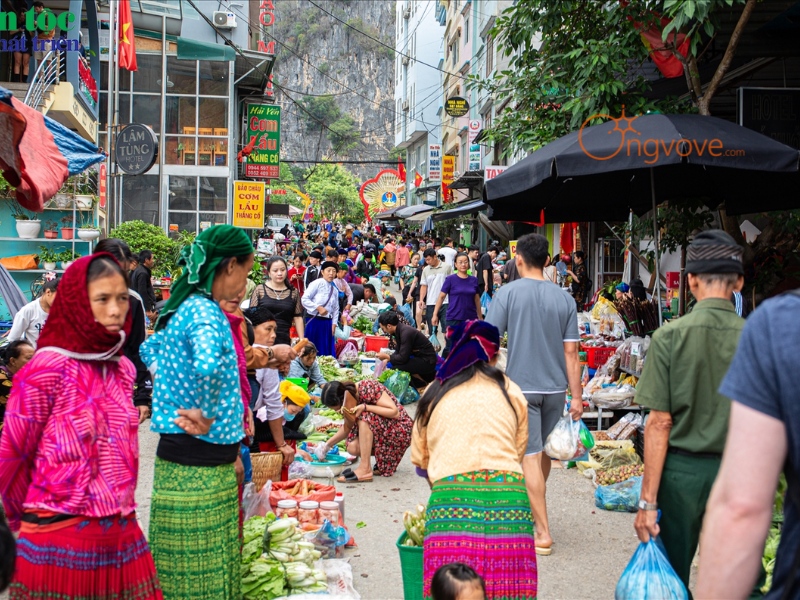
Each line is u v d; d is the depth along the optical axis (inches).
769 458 78.4
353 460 324.5
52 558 133.1
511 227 935.7
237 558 159.8
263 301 396.5
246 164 1238.9
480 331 157.2
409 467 329.7
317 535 218.4
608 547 234.5
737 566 79.5
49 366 134.6
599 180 358.9
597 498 271.9
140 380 270.8
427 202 1897.1
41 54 646.5
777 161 263.6
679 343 157.4
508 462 149.2
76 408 135.4
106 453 137.9
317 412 393.7
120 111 1000.9
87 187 568.1
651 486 159.6
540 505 228.4
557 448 263.6
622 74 400.5
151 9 973.2
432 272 598.5
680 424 157.8
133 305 266.8
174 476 151.7
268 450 273.4
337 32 6387.8
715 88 362.3
